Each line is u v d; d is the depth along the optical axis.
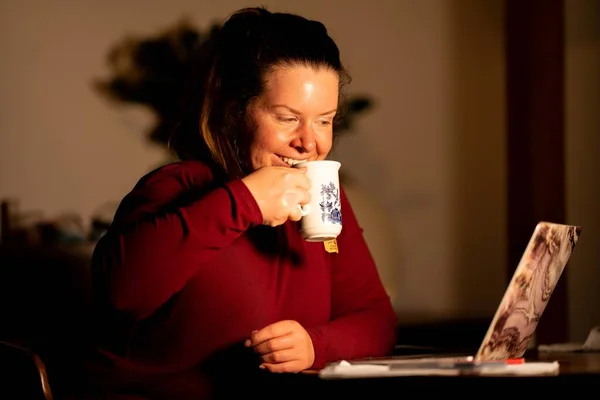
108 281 1.58
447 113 4.37
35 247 3.21
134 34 3.69
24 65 3.52
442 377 1.27
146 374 1.75
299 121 1.82
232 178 1.92
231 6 3.88
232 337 1.78
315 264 1.95
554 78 4.14
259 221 1.62
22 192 3.48
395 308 4.20
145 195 1.79
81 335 2.92
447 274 4.33
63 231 3.29
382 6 4.28
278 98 1.79
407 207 4.27
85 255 3.29
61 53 3.57
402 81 4.30
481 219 4.39
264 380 1.54
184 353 1.77
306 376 1.39
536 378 1.27
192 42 3.73
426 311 4.27
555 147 4.16
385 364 1.39
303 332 1.63
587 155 4.28
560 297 4.12
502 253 4.42
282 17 1.90
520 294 1.51
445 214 4.34
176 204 1.79
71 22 3.60
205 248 1.58
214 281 1.78
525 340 1.67
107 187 3.63
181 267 1.58
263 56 1.82
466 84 4.39
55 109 3.56
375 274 2.13
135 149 3.69
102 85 3.64
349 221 2.15
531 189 4.19
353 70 4.21
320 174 1.72
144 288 1.57
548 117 4.16
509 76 4.29
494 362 1.36
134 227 1.61
